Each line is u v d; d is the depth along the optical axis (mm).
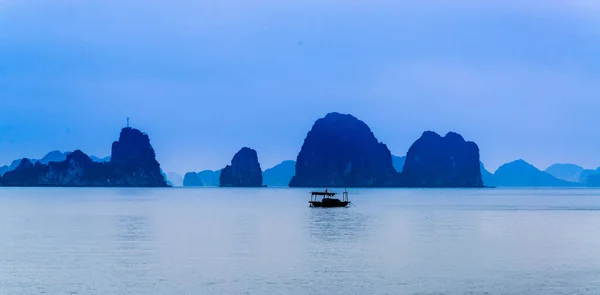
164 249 60938
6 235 75688
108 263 51594
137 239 70812
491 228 87375
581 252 59219
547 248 62531
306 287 41875
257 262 52188
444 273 46969
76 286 42156
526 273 47000
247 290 41000
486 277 45344
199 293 40125
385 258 54688
